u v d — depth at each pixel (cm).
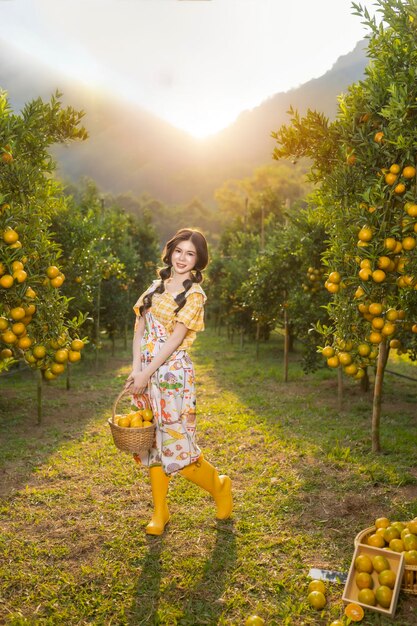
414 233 359
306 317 768
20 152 404
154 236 1795
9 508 392
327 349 404
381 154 380
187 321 327
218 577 304
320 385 831
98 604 283
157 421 331
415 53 353
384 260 358
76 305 773
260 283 905
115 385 854
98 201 1331
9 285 306
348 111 405
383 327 372
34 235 336
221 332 1766
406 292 388
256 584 298
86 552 331
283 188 5016
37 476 454
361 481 431
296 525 362
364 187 386
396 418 633
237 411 675
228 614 275
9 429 604
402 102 340
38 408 620
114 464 478
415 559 279
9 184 339
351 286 392
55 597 288
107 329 1191
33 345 338
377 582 282
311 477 444
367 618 266
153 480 352
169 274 344
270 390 806
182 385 331
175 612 275
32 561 321
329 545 336
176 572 309
